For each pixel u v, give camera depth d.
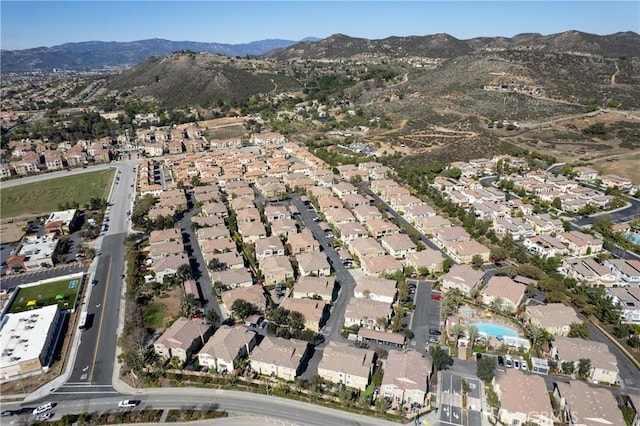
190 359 106.25
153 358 105.94
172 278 138.50
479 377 96.19
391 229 169.38
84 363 105.94
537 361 101.19
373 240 158.25
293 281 138.38
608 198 193.25
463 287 129.88
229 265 145.50
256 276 142.38
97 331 117.69
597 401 85.69
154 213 189.25
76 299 132.00
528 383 90.12
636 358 103.75
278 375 100.00
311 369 101.69
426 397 92.31
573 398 86.88
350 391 93.25
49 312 120.94
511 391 88.62
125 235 177.62
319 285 130.12
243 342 106.38
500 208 184.88
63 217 190.38
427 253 147.00
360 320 116.50
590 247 152.12
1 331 112.56
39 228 187.75
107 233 180.25
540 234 166.88
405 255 153.38
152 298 131.25
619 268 136.75
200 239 165.12
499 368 100.62
